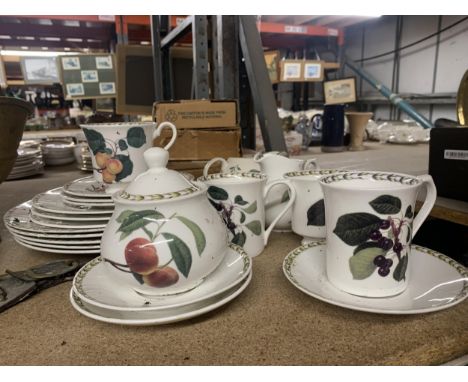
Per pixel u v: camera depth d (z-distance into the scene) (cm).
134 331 36
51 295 43
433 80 313
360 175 45
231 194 51
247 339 34
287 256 47
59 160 137
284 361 32
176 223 38
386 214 38
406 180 41
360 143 145
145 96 155
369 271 39
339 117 136
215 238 40
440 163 63
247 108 122
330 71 357
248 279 40
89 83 204
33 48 347
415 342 33
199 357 32
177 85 160
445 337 34
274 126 99
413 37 325
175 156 80
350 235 39
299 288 39
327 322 37
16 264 52
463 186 60
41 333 36
